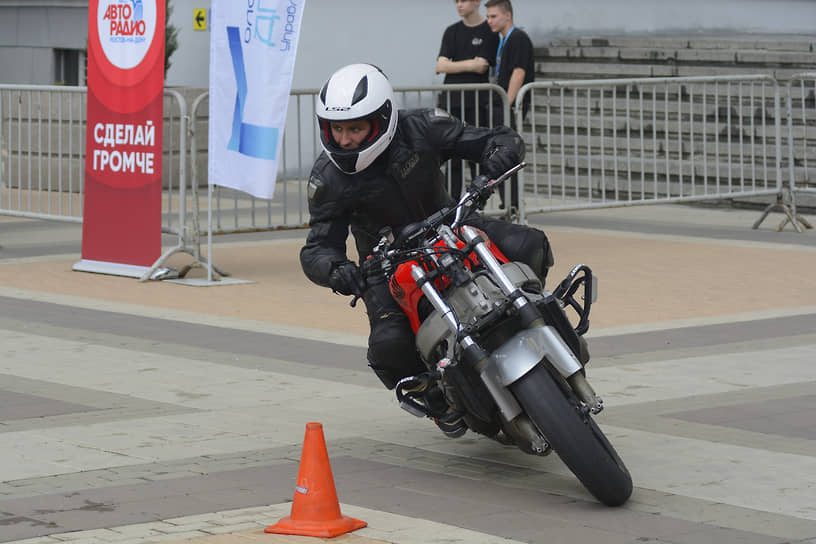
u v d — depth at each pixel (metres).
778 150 28.73
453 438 11.77
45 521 9.68
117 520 9.70
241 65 20.36
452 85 25.36
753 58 32.06
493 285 10.36
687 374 14.92
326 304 19.81
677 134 33.31
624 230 28.47
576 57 35.44
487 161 11.18
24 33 43.50
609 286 21.12
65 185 35.06
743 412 13.15
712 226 29.31
